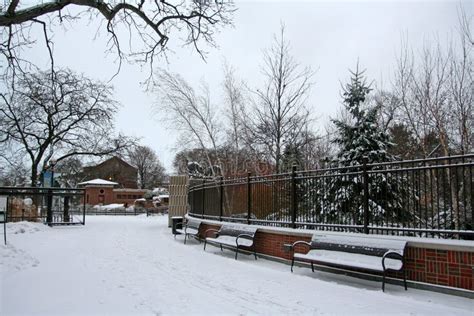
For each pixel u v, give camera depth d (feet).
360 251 24.61
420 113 45.78
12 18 27.48
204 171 81.82
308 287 23.39
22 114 80.79
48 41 34.88
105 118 90.07
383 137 42.98
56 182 97.55
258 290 22.63
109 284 23.90
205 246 42.11
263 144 69.41
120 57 37.88
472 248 19.69
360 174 27.32
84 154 92.63
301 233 30.42
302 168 67.97
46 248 39.73
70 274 26.63
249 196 39.04
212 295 21.44
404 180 25.91
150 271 28.63
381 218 26.09
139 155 251.80
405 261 22.86
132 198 212.84
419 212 23.41
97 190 200.44
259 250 35.76
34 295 20.65
